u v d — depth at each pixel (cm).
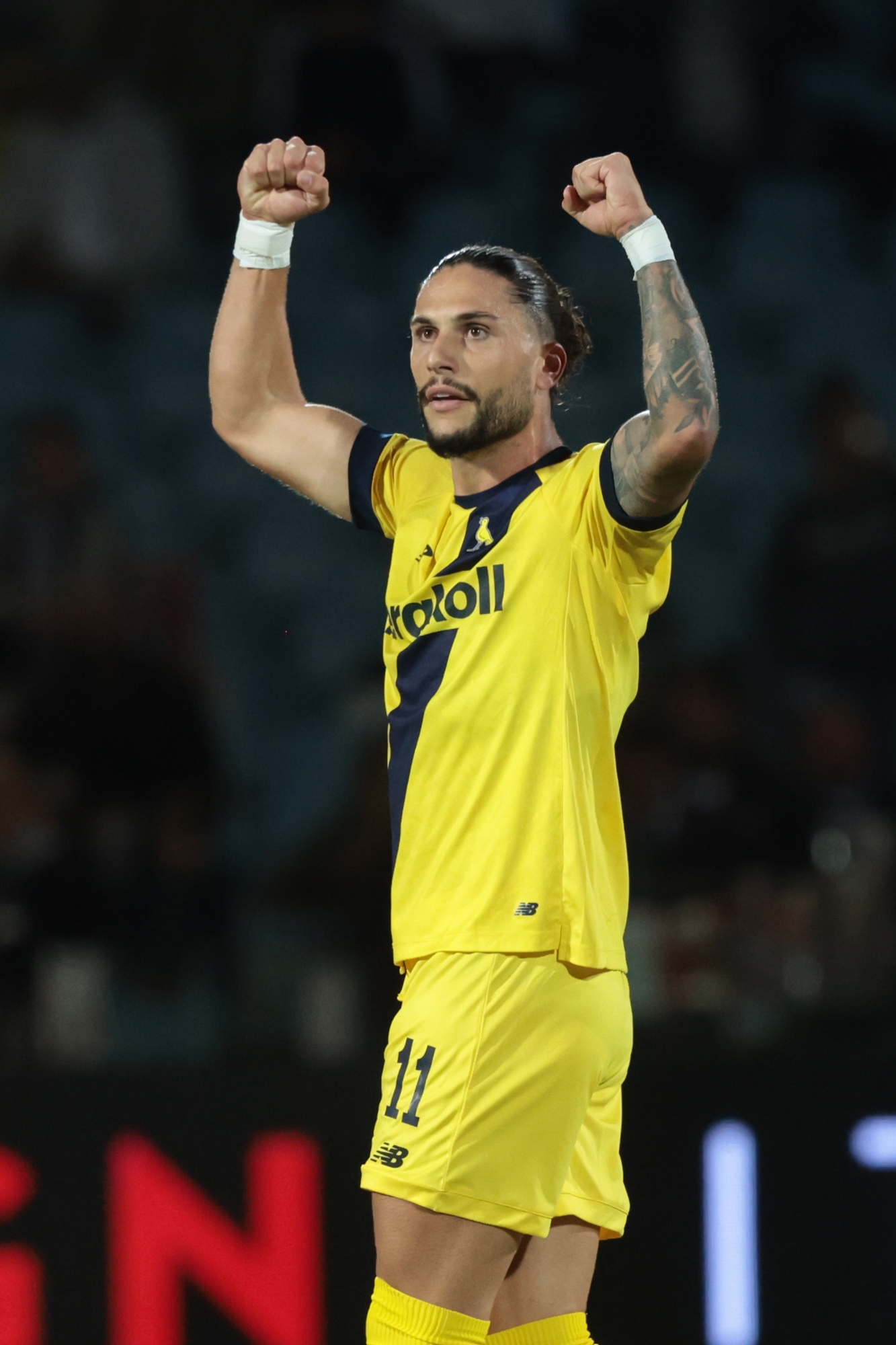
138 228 2967
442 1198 875
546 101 3181
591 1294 1490
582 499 922
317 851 1819
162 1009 1778
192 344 2905
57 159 2950
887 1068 1518
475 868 908
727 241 3072
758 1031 1631
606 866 930
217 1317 1467
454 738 921
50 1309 1457
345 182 3030
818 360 2973
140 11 3055
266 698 2645
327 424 1049
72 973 1659
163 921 1828
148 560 2531
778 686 2427
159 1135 1478
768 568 2489
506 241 3036
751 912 1753
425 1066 895
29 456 2495
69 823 1902
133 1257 1465
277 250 1048
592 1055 902
